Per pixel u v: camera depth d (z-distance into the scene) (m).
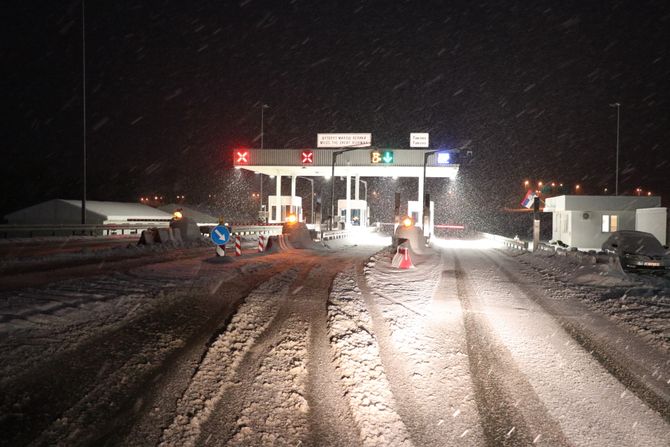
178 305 9.05
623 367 7.02
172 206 64.81
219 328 7.74
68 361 5.83
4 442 4.13
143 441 4.38
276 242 24.14
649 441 4.91
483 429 5.06
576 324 9.49
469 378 6.43
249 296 10.46
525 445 4.76
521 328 9.05
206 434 4.61
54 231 31.23
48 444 4.18
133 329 7.30
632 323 9.59
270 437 4.66
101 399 5.03
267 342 7.28
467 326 9.06
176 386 5.49
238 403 5.27
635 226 34.22
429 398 5.76
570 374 6.69
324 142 49.88
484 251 32.50
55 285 10.13
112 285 10.46
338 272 15.46
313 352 6.97
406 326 8.77
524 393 6.01
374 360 6.83
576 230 34.72
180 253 19.81
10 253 18.48
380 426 5.01
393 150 48.47
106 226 35.41
